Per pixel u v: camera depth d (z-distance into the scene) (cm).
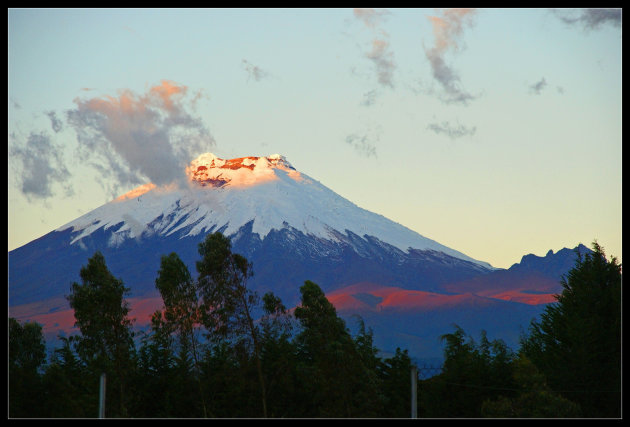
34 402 6419
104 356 6562
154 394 6819
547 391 5791
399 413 6762
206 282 6650
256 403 6669
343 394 6412
